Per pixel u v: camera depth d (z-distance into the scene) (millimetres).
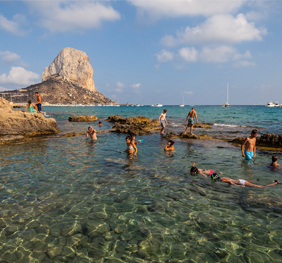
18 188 6055
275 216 4574
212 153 10562
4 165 8312
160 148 11797
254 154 9438
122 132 18500
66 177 6973
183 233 3994
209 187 6176
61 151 10906
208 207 4973
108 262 3270
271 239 3814
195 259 3336
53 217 4535
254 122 28984
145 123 24188
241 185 6352
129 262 3266
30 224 4281
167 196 5559
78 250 3543
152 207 4973
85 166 8234
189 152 10773
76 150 11164
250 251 3516
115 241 3771
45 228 4145
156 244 3688
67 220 4426
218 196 5570
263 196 5574
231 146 12328
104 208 4922
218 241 3768
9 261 3281
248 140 9273
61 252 3490
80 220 4426
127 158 9531
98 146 12266
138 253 3471
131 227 4188
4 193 5727
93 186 6211
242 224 4281
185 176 7113
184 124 25797
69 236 3904
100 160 9148
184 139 14844
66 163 8648
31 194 5660
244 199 5395
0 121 15586
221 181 6645
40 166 8203
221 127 22781
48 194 5664
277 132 18062
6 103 20781
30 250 3539
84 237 3881
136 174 7297
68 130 20016
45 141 13945
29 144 12836
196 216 4578
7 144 12852
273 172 7562
